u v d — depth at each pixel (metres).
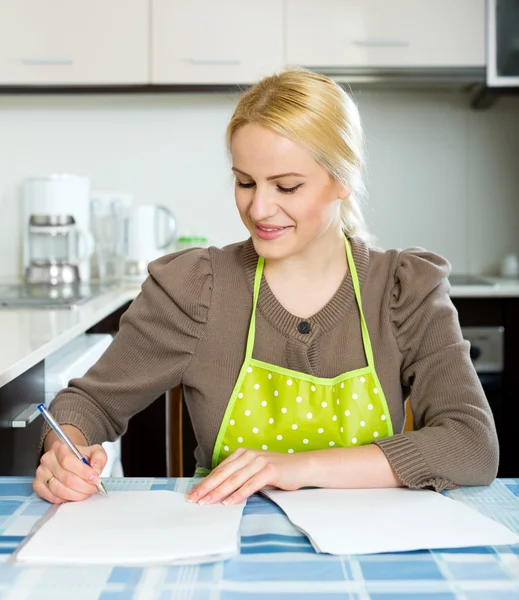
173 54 2.89
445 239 3.28
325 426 1.16
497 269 3.29
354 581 0.70
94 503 0.92
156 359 1.26
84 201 2.95
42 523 0.86
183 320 1.24
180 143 3.24
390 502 0.93
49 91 2.90
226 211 3.26
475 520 0.85
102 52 2.89
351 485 0.99
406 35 2.89
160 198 3.26
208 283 1.25
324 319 1.21
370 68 2.91
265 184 1.05
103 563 0.74
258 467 0.96
